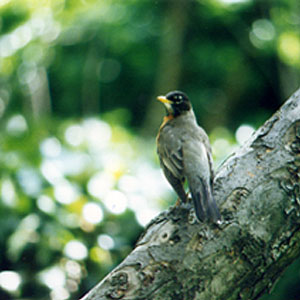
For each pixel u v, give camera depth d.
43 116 15.59
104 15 17.73
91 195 11.10
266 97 19.03
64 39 17.75
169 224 5.66
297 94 6.36
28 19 17.14
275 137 6.09
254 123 18.61
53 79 18.12
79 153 12.04
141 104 18.55
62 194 10.88
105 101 18.56
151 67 18.41
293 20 17.83
